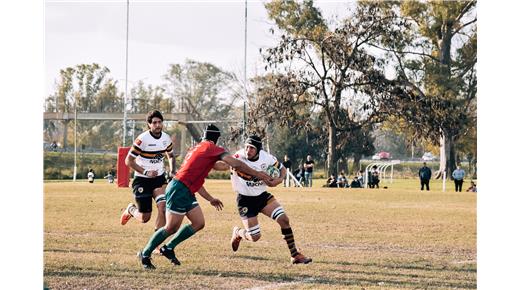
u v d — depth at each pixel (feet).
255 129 180.86
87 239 53.93
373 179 153.58
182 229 43.32
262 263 44.86
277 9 193.47
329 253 49.44
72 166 194.29
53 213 71.87
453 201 94.89
